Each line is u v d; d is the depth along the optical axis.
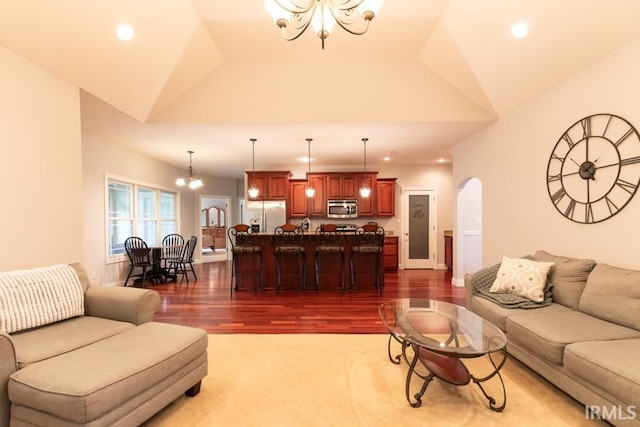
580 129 2.68
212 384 2.15
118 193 5.28
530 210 3.30
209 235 10.13
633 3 2.05
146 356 1.64
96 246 4.56
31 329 1.95
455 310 2.54
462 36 2.95
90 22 2.39
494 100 3.55
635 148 2.24
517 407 1.88
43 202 2.52
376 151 5.61
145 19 2.58
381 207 6.79
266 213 6.62
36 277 2.03
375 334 3.08
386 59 3.56
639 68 2.20
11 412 1.48
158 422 1.75
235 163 6.64
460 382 1.87
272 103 3.79
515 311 2.40
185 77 3.49
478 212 5.23
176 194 7.18
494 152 3.93
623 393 1.45
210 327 3.30
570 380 1.82
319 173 6.74
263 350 2.71
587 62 2.57
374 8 1.77
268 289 5.04
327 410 1.86
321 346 2.79
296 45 3.29
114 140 4.71
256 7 2.73
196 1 2.64
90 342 1.84
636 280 1.97
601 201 2.49
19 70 2.32
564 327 2.00
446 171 7.07
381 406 1.90
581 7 2.25
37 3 2.11
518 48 2.80
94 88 2.94
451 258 6.75
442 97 3.78
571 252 2.79
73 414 1.32
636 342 1.78
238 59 3.54
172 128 4.04
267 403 1.93
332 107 3.81
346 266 5.11
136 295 2.18
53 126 2.59
